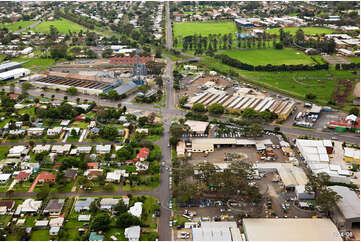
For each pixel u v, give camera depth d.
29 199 159.00
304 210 155.25
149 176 180.50
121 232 142.00
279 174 179.88
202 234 136.75
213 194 166.62
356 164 193.00
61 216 150.50
